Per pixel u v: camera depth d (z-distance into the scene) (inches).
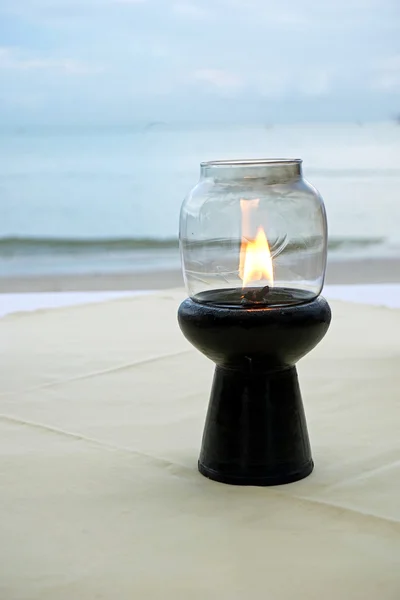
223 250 26.1
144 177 252.2
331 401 34.7
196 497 25.2
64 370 40.8
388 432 30.8
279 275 26.3
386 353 42.5
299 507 24.2
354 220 227.0
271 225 26.0
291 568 20.5
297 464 26.3
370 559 20.9
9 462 28.3
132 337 47.8
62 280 174.9
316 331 25.8
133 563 20.9
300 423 26.6
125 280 173.5
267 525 23.0
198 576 20.1
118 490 25.8
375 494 25.0
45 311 55.9
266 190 25.9
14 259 197.3
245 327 24.9
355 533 22.4
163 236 213.6
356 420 32.3
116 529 23.0
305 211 25.9
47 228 249.0
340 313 53.2
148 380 38.7
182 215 26.5
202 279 26.3
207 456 26.9
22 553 21.6
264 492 25.4
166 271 182.4
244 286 26.3
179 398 35.8
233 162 26.0
